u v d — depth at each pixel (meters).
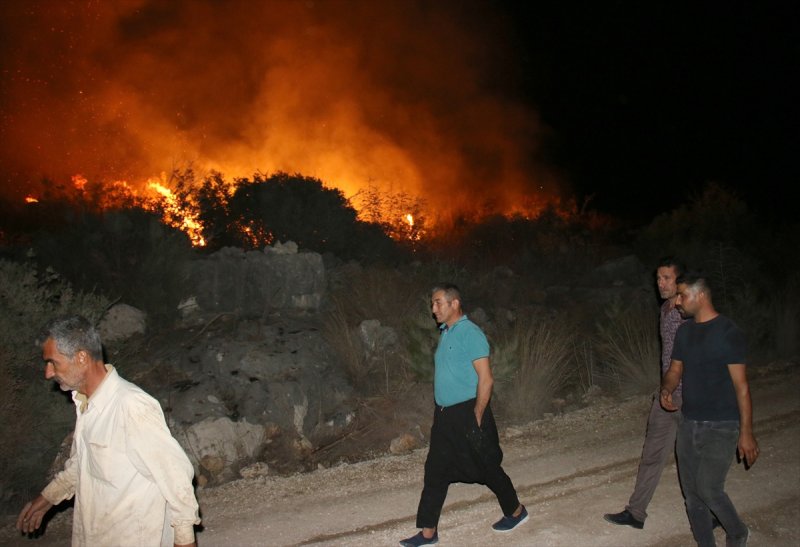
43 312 6.43
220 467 6.12
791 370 9.05
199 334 7.74
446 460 4.54
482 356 4.41
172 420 6.39
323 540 4.76
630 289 11.16
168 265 8.24
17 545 4.74
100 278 8.09
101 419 2.82
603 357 9.13
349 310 8.84
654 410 4.78
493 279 11.14
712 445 4.06
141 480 2.82
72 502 5.30
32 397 5.98
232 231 10.57
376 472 5.93
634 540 4.71
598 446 6.53
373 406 7.36
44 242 8.32
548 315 10.02
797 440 6.55
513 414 7.62
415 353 7.71
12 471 5.62
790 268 13.30
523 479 5.78
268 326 7.95
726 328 4.07
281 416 6.86
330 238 11.02
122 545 2.79
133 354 7.21
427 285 9.97
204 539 4.79
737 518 4.07
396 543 4.69
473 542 4.69
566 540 4.71
